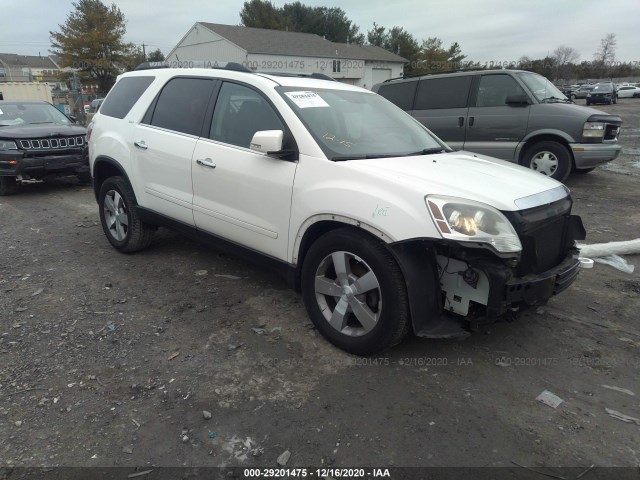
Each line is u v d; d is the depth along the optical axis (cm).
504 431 258
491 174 334
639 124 2117
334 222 321
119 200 508
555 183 347
